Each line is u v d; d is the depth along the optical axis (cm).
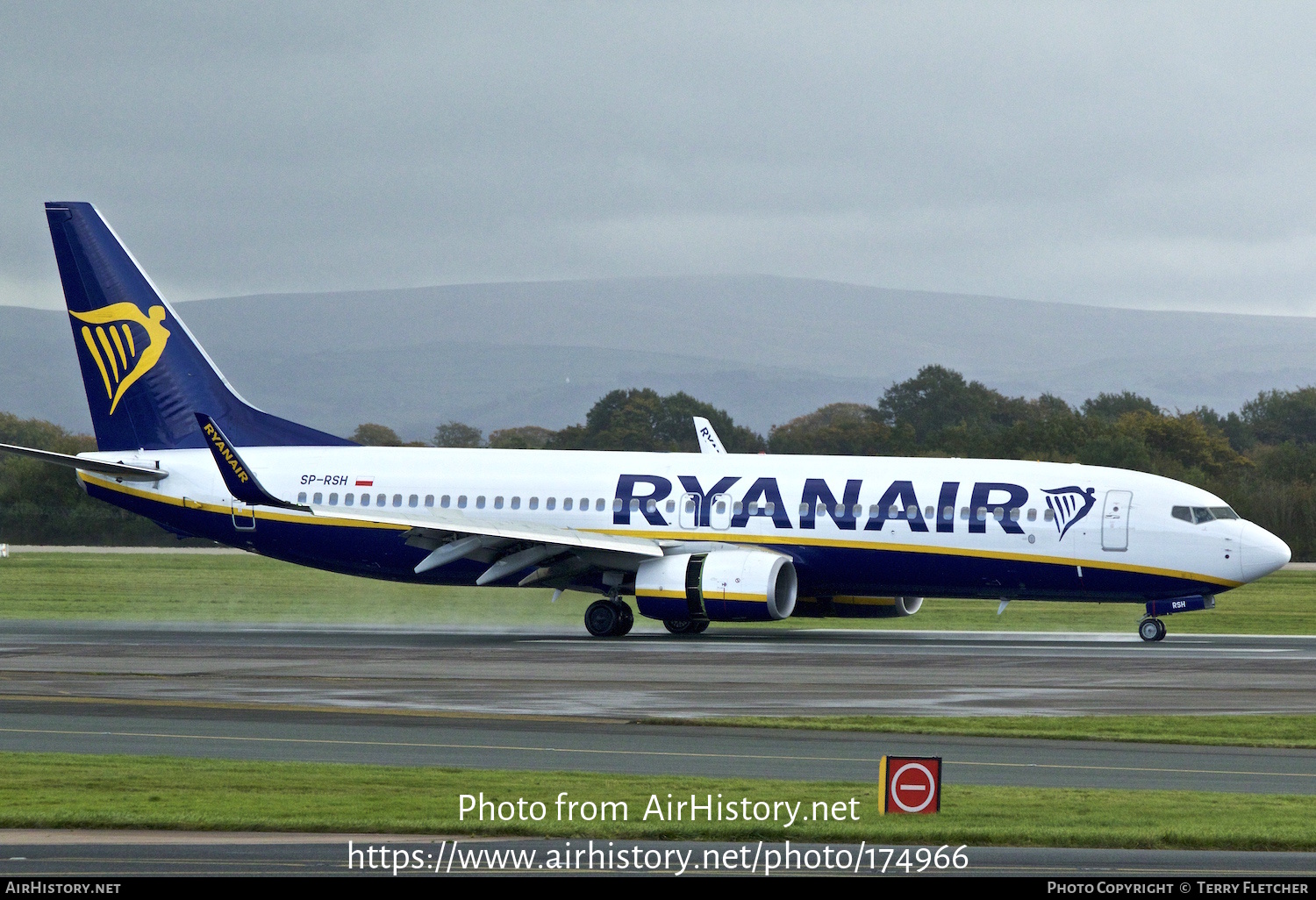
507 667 11519
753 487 15412
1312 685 10406
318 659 12150
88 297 17112
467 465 16325
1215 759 7394
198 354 17138
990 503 14775
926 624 17800
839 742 7794
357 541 16300
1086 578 14562
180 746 7600
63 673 10944
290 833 5612
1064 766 7156
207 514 16650
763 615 14412
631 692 9875
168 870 4984
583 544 14800
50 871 4956
